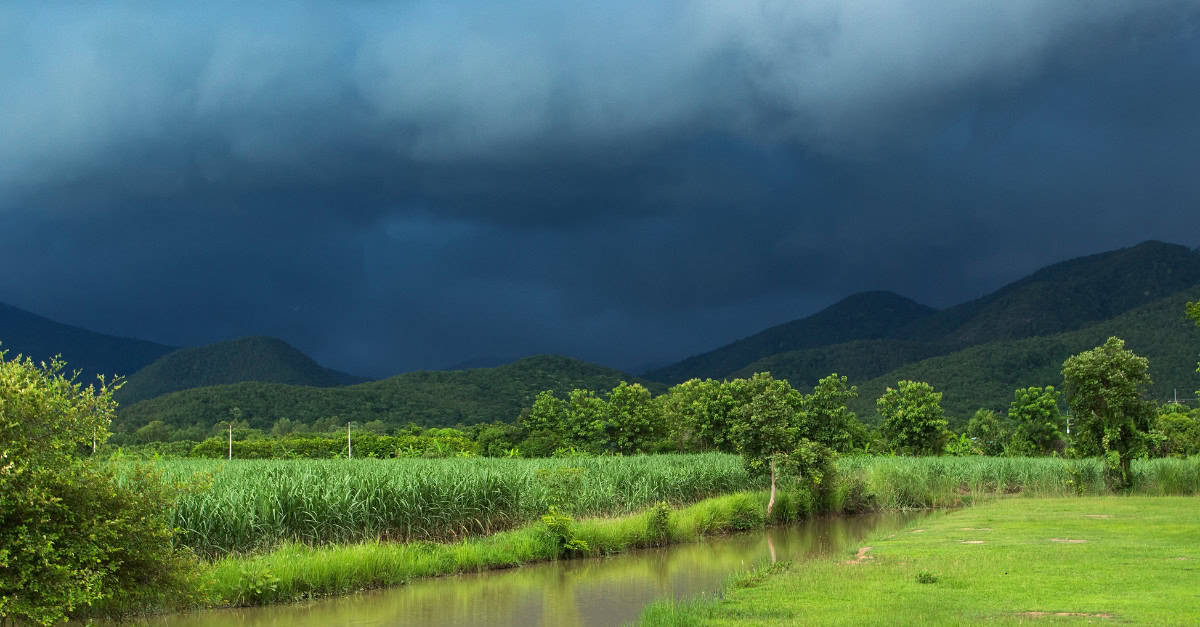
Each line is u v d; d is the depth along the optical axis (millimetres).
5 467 9812
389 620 14391
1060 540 19062
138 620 13938
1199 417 55344
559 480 24750
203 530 17250
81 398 11227
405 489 21453
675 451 62594
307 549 18109
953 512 29203
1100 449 35656
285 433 117938
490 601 15969
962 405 136250
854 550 19109
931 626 10070
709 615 11820
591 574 19078
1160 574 13828
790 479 31844
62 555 10312
